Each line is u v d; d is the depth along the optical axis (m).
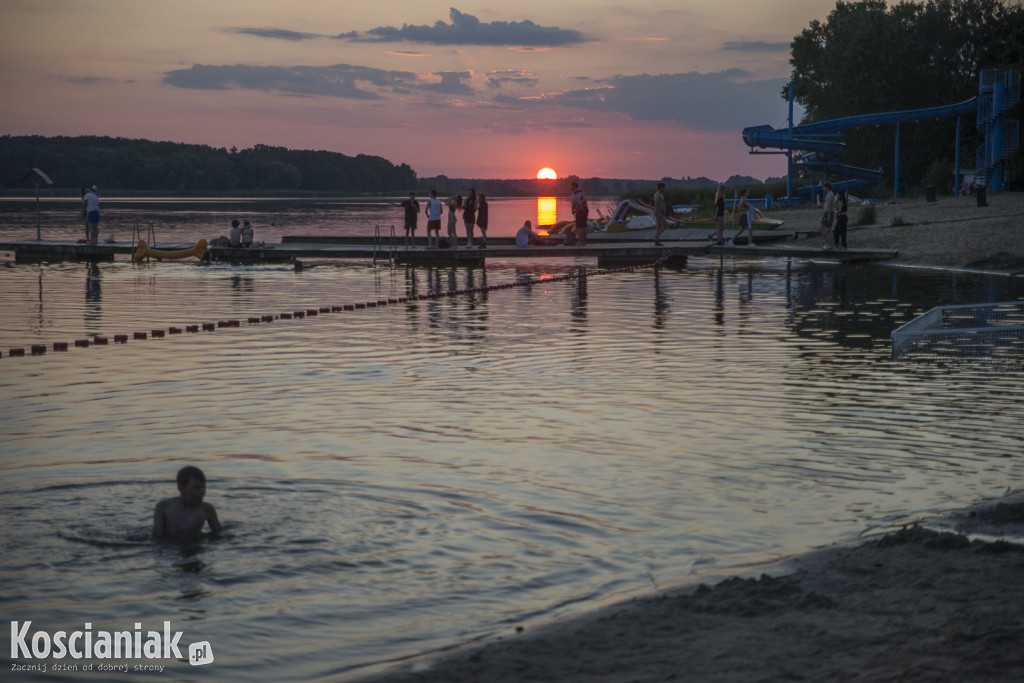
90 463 9.14
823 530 7.23
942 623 4.95
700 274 30.47
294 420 11.03
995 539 6.50
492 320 20.05
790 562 6.18
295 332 18.44
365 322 19.84
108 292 25.78
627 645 4.91
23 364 14.90
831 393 12.41
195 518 7.08
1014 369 13.95
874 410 11.41
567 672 4.62
